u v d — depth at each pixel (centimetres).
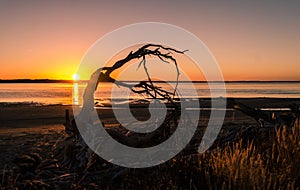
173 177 536
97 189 590
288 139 606
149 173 606
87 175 695
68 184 629
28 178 734
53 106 4434
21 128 2359
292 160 530
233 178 470
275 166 528
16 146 1555
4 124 2619
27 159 780
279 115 1116
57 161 866
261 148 659
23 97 7931
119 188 568
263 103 4906
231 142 852
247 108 1122
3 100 6556
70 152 849
